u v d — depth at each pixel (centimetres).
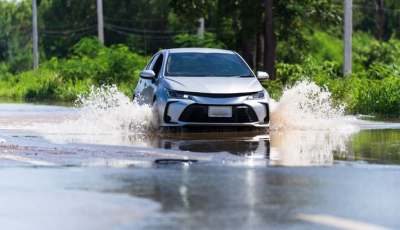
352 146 1961
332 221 1001
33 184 1279
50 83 6366
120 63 6738
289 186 1268
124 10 14588
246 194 1191
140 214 1036
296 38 7425
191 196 1170
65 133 2352
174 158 1650
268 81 4734
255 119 2473
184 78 2530
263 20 6769
